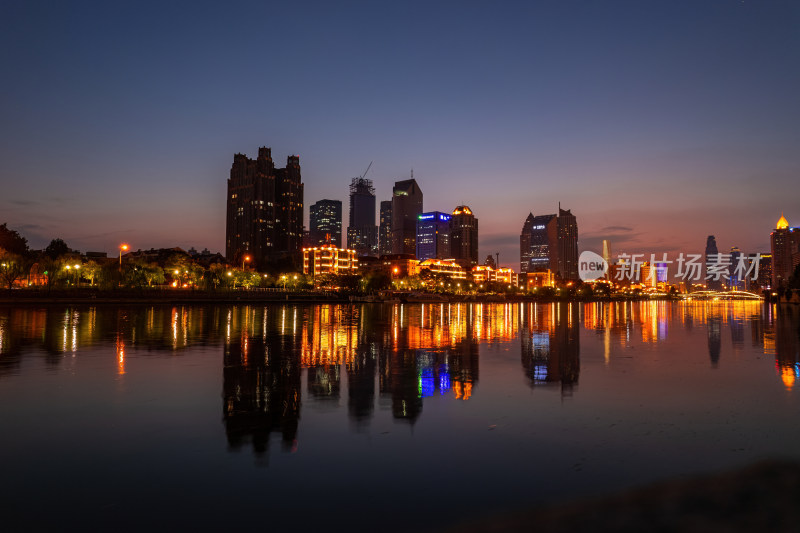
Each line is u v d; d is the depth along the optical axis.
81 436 13.16
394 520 8.60
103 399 17.28
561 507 6.28
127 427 14.00
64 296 98.06
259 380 21.20
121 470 10.86
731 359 29.41
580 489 9.89
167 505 9.20
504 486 10.09
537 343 38.31
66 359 26.36
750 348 35.62
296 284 189.75
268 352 30.55
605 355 31.05
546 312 109.19
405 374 23.25
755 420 15.12
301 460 11.57
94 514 8.84
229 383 20.41
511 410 16.33
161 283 130.88
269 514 8.88
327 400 17.61
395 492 9.80
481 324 61.53
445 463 11.40
